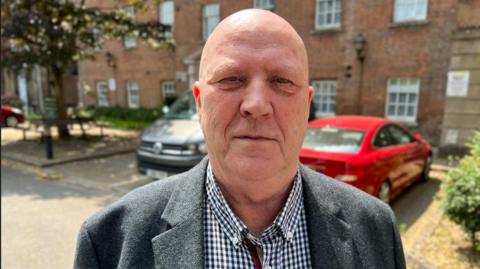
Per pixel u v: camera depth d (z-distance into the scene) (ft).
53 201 17.47
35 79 61.87
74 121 35.47
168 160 17.48
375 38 32.91
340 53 34.88
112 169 24.57
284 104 3.17
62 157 27.20
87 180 21.54
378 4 32.35
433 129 30.91
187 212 3.57
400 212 16.06
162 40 35.78
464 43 25.31
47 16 28.48
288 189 3.71
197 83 3.79
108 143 34.30
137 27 33.35
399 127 18.37
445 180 12.60
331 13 35.06
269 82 3.15
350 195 4.04
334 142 14.84
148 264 3.46
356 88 34.50
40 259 11.68
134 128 45.68
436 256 11.43
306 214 3.74
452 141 26.58
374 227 3.86
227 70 3.10
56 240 13.02
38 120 35.12
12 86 66.90
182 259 3.36
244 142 3.13
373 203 4.07
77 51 31.86
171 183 4.04
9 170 24.43
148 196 3.85
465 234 12.81
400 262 3.90
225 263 3.43
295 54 3.28
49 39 28.89
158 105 51.34
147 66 51.70
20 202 17.30
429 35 30.22
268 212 3.66
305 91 3.41
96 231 3.70
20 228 14.05
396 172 16.31
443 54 29.73
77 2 31.35
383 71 32.91
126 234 3.60
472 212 11.34
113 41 55.21
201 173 3.85
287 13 33.47
